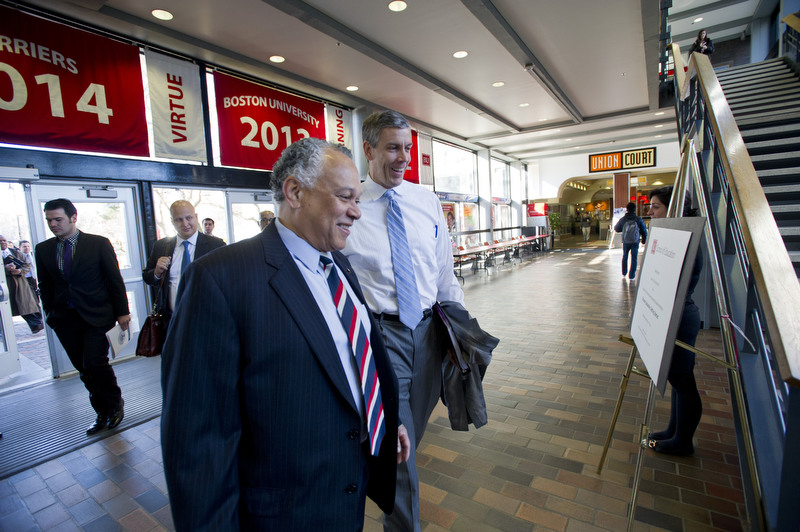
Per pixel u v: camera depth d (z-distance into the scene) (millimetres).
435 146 11281
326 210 859
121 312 2861
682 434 2100
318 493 820
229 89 5523
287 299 802
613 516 1751
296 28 4582
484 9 4508
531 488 1962
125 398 3422
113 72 4359
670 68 8508
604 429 2459
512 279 8797
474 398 1579
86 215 4320
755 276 1182
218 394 738
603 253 13680
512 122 10094
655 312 1523
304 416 799
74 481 2271
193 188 5262
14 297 5422
